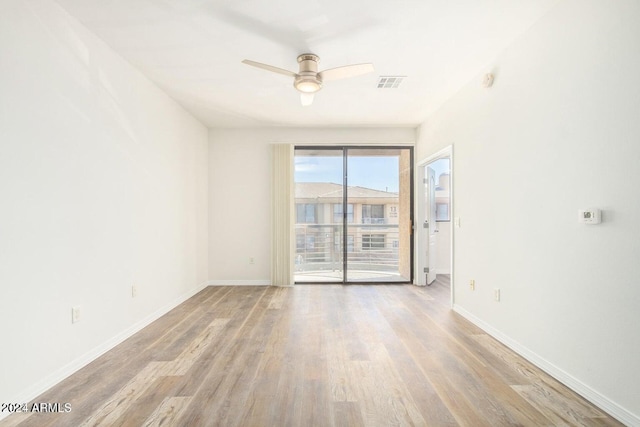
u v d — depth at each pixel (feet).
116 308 9.07
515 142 8.53
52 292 6.86
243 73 10.43
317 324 10.62
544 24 7.44
